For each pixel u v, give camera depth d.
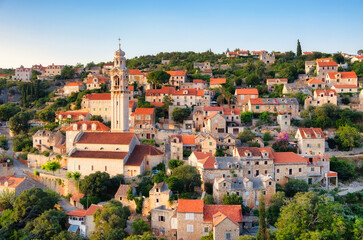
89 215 110.94
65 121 195.75
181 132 172.12
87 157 141.12
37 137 174.25
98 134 152.88
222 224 97.69
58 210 118.00
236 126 183.00
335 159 150.88
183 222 103.00
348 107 196.00
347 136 163.88
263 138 168.88
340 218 92.31
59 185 139.75
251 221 109.06
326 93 195.50
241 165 129.00
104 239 98.25
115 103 163.88
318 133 154.12
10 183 133.00
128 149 144.38
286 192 127.94
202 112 189.00
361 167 155.12
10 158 166.50
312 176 138.12
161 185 116.19
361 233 91.94
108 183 130.25
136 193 125.56
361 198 134.00
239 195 117.69
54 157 159.88
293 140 160.50
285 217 93.88
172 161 139.25
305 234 87.06
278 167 135.38
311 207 97.56
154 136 172.38
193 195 124.25
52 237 99.56
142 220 106.75
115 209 106.75
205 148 151.00
